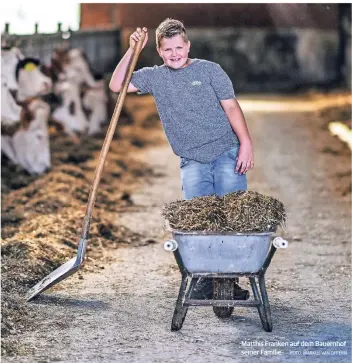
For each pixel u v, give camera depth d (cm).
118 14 2453
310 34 2595
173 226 514
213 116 558
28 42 1250
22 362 475
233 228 511
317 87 2528
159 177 1140
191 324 545
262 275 523
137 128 1572
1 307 555
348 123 1716
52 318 551
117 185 1053
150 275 666
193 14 2566
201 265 518
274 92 2508
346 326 543
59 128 1256
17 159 1012
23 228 769
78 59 1315
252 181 1116
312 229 843
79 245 579
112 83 566
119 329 533
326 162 1275
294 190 1056
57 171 1038
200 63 552
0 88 915
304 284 644
